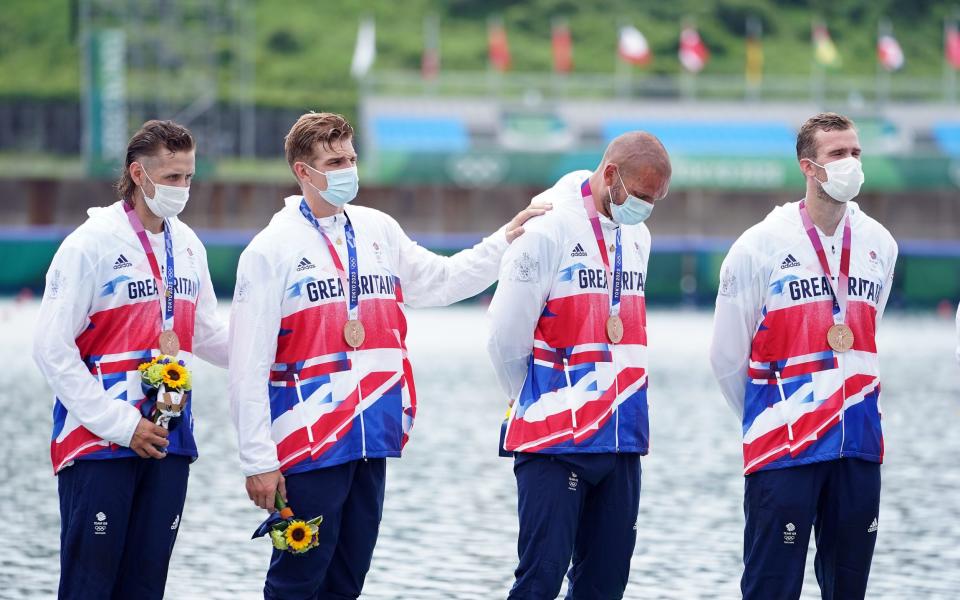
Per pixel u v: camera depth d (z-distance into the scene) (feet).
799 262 69.87
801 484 69.21
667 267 396.37
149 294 66.49
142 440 64.18
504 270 68.59
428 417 173.58
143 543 66.23
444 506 119.44
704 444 155.84
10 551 99.40
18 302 338.95
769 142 570.46
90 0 492.95
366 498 68.13
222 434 158.40
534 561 67.77
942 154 513.04
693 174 523.70
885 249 71.36
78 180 395.34
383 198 408.05
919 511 118.83
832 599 71.05
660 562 99.66
